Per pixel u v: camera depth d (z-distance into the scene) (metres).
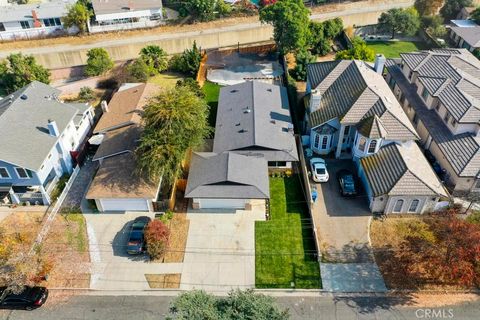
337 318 30.02
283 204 39.72
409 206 37.47
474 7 79.38
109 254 35.16
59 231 37.19
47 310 31.02
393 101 45.06
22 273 31.50
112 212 39.12
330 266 33.75
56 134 41.41
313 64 52.50
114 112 48.59
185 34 73.75
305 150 46.12
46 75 60.69
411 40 76.31
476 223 32.41
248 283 32.66
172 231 36.94
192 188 38.25
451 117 42.19
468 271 29.39
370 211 38.66
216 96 58.16
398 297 31.45
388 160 39.16
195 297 26.38
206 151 44.78
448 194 37.50
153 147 37.00
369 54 58.84
